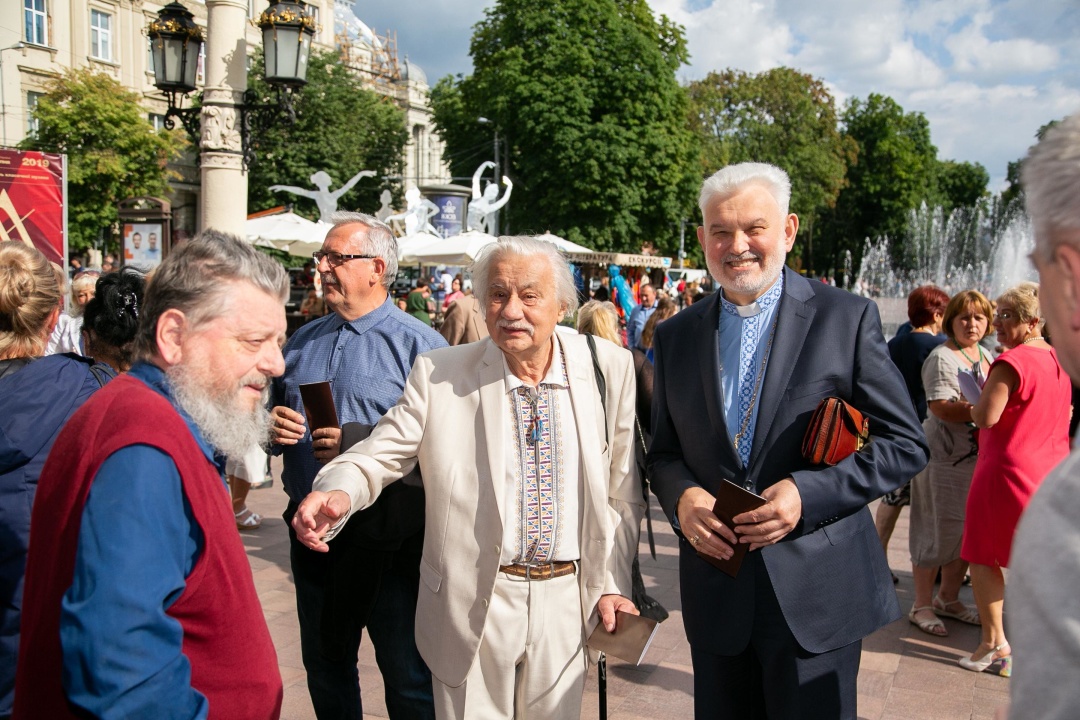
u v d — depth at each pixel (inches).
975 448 164.6
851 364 87.0
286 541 221.0
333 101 1371.8
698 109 1637.6
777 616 85.7
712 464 89.8
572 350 92.0
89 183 1091.9
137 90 1461.6
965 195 2464.3
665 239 1235.2
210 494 56.0
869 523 92.0
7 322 90.3
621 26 1146.7
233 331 58.7
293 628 164.2
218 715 55.4
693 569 91.6
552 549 87.0
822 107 1743.4
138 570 49.0
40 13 1295.5
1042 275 38.7
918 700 138.7
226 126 330.0
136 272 106.3
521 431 87.9
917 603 173.5
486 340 92.7
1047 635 33.1
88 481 51.0
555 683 87.3
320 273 112.8
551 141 1135.6
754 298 91.4
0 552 82.2
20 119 1269.7
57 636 49.9
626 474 94.0
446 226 706.8
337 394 110.0
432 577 87.7
